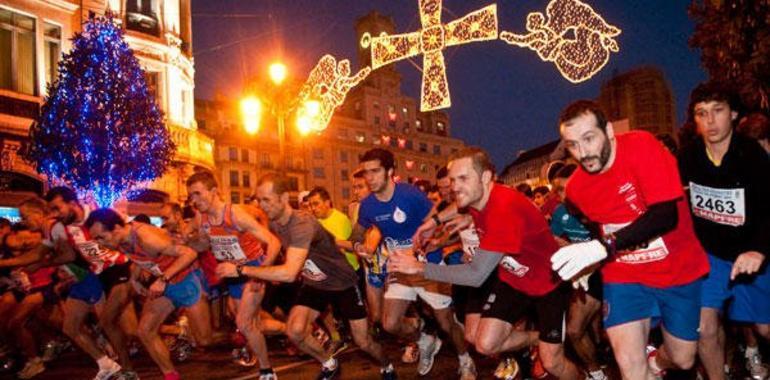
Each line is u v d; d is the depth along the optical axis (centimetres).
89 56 1398
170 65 2341
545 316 407
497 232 379
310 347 548
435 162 7281
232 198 5094
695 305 339
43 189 1775
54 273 772
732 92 378
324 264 541
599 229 356
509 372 531
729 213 389
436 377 616
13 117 1706
